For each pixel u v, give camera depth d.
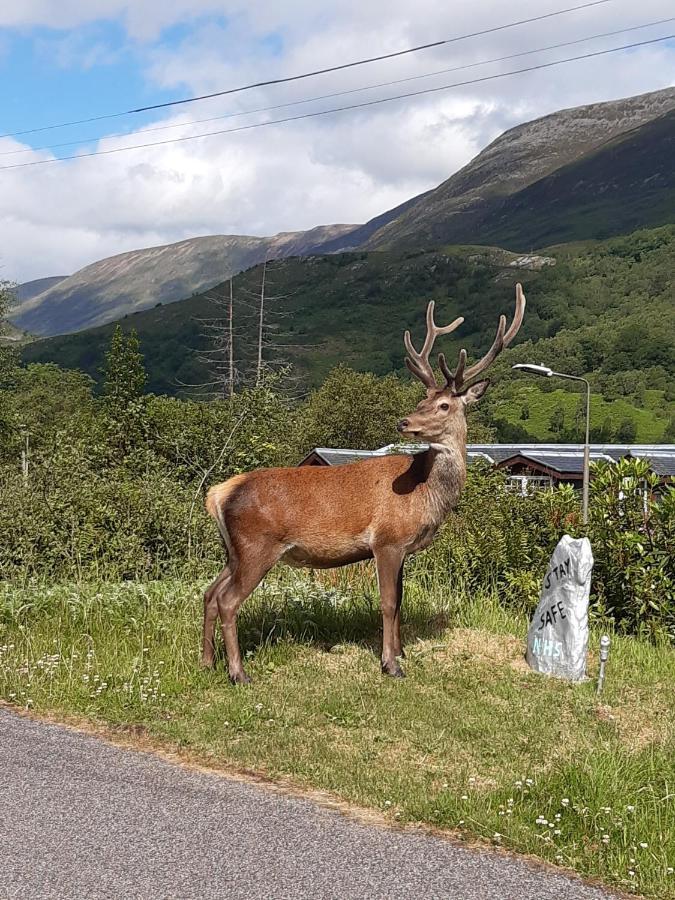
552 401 87.62
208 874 3.64
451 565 9.44
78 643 6.97
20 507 9.91
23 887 3.49
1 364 37.59
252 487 6.45
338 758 5.00
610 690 6.47
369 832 4.08
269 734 5.33
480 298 173.75
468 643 7.42
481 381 6.60
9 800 4.29
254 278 193.25
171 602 7.91
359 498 6.49
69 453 12.57
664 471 18.86
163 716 5.57
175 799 4.36
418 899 3.52
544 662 6.89
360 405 48.78
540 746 5.34
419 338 152.88
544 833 4.07
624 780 4.64
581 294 160.12
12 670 6.21
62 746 5.03
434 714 5.80
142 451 14.33
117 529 10.05
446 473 6.54
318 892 3.54
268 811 4.26
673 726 5.80
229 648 6.32
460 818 4.19
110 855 3.78
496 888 3.63
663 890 3.66
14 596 7.78
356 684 6.31
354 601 8.27
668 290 149.62
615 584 8.57
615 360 103.75
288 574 9.38
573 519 9.02
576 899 3.57
